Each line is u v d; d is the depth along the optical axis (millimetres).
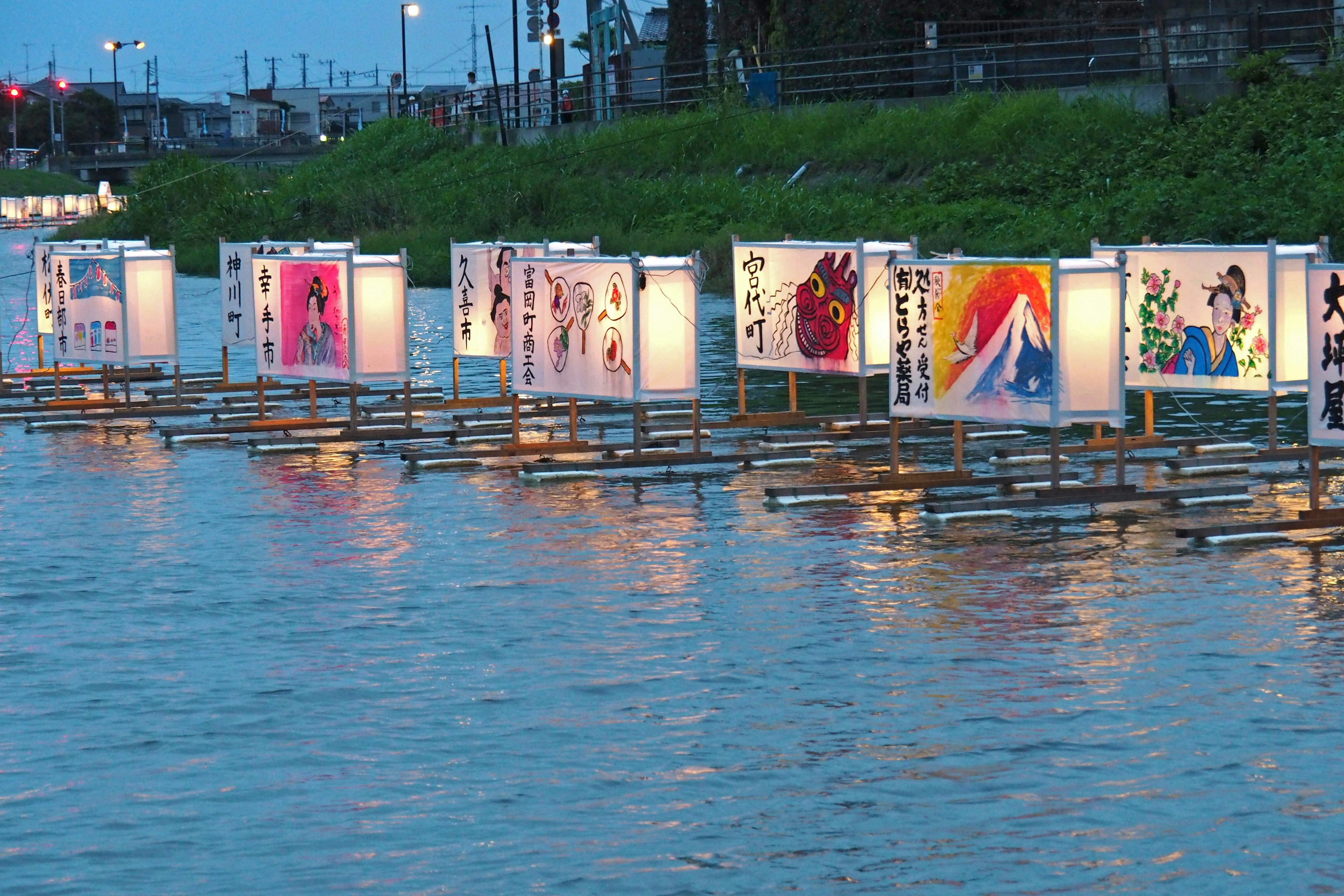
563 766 11172
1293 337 22734
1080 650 13617
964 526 18812
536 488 21797
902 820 10211
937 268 20516
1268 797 10453
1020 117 57812
